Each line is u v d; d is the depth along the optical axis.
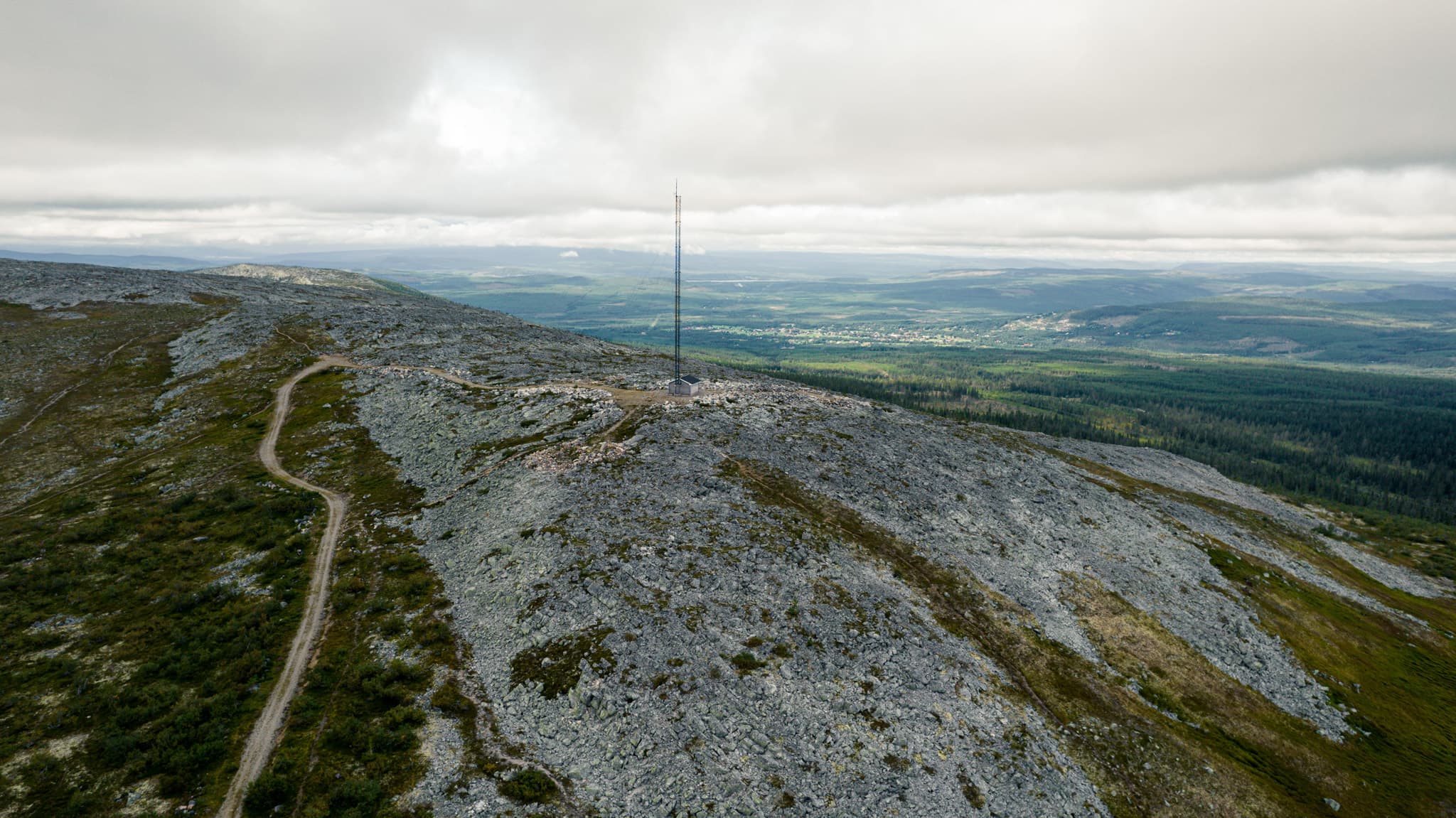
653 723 39.94
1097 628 64.62
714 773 37.12
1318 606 82.19
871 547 67.44
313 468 80.88
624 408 93.81
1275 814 46.78
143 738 38.22
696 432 86.31
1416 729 62.12
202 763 36.50
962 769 41.78
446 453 82.50
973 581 66.25
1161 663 61.81
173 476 78.25
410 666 45.00
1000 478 94.06
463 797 34.53
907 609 57.97
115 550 61.78
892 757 41.12
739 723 40.88
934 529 74.56
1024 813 40.03
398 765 36.44
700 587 53.22
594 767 37.06
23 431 91.00
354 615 51.66
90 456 85.19
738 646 47.53
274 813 33.28
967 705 48.19
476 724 39.88
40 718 39.88
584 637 46.22
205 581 57.12
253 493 73.38
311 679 43.91
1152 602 71.69
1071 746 48.03
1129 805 44.19
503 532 61.41
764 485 75.12
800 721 42.22
